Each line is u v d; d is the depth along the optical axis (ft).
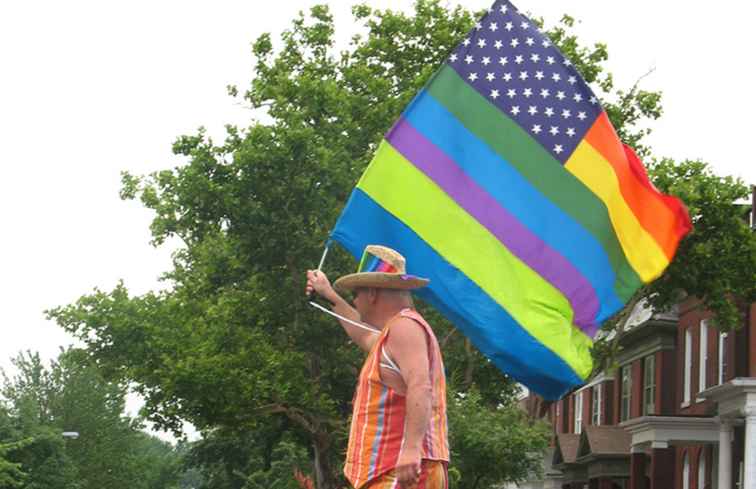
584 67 142.92
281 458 203.72
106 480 268.82
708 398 154.51
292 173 129.49
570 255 38.06
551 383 36.73
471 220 38.27
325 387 141.28
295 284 134.92
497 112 39.40
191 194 131.23
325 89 132.26
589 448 208.85
